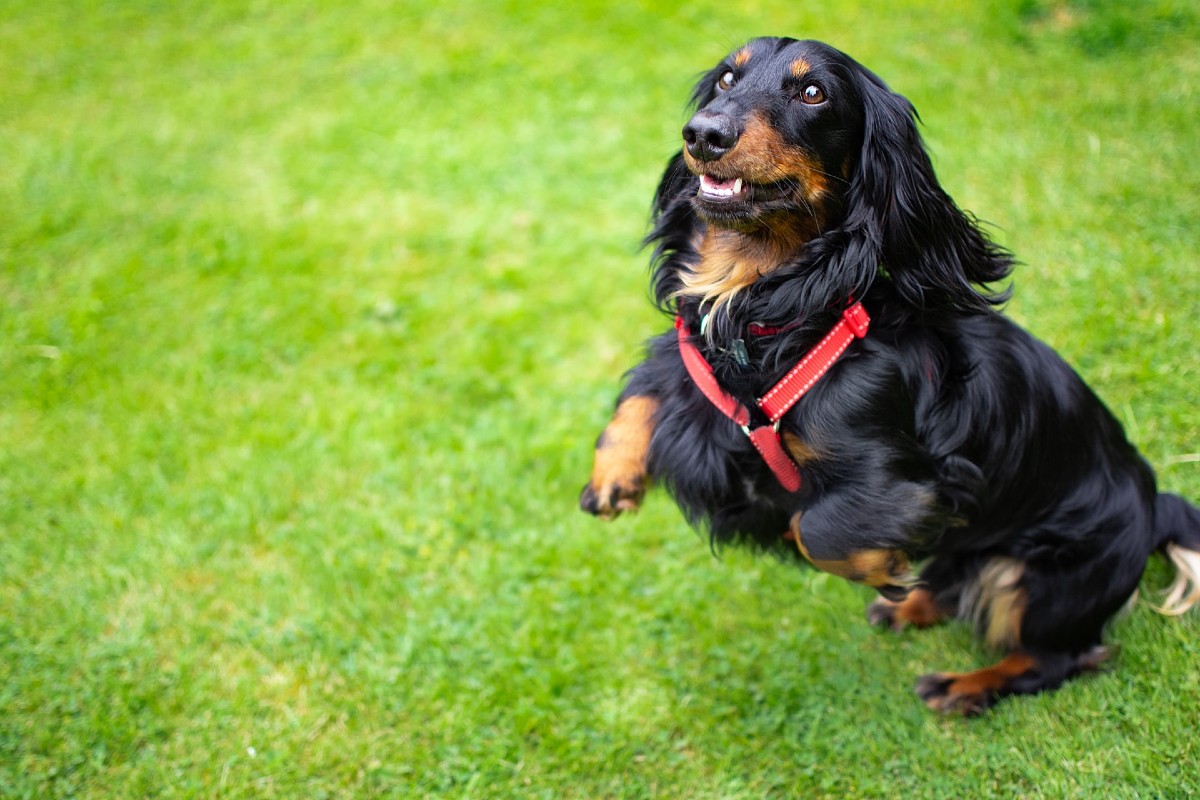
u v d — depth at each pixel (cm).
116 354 138
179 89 198
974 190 143
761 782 101
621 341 136
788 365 93
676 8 201
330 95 193
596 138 172
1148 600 107
